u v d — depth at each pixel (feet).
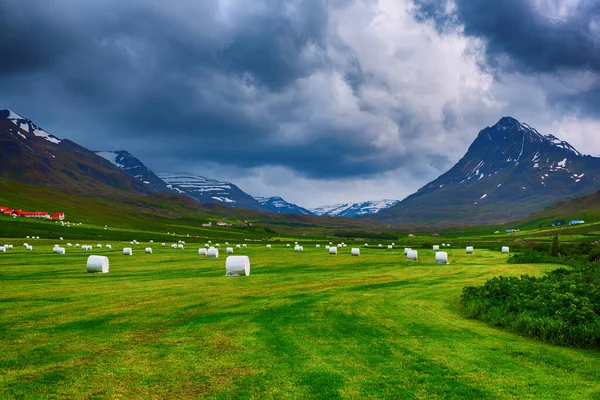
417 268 161.79
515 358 51.85
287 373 46.42
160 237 509.35
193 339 58.80
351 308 80.33
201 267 159.63
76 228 506.89
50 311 74.90
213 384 43.27
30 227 460.14
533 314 65.51
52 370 46.42
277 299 88.99
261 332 62.80
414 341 58.70
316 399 40.11
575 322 59.77
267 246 354.54
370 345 56.75
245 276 130.93
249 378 44.91
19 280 114.11
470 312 74.84
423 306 83.41
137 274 135.03
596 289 76.23
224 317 72.08
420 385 43.42
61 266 155.22
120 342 57.00
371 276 133.49
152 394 40.78
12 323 65.98
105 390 41.50
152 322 68.08
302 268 161.17
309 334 61.93
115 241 412.98
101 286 105.09
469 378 45.34
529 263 183.93
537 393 41.65
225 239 563.89
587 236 544.62
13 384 42.47
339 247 354.95
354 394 41.19
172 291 98.43
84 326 64.90
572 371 47.70
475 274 140.15
